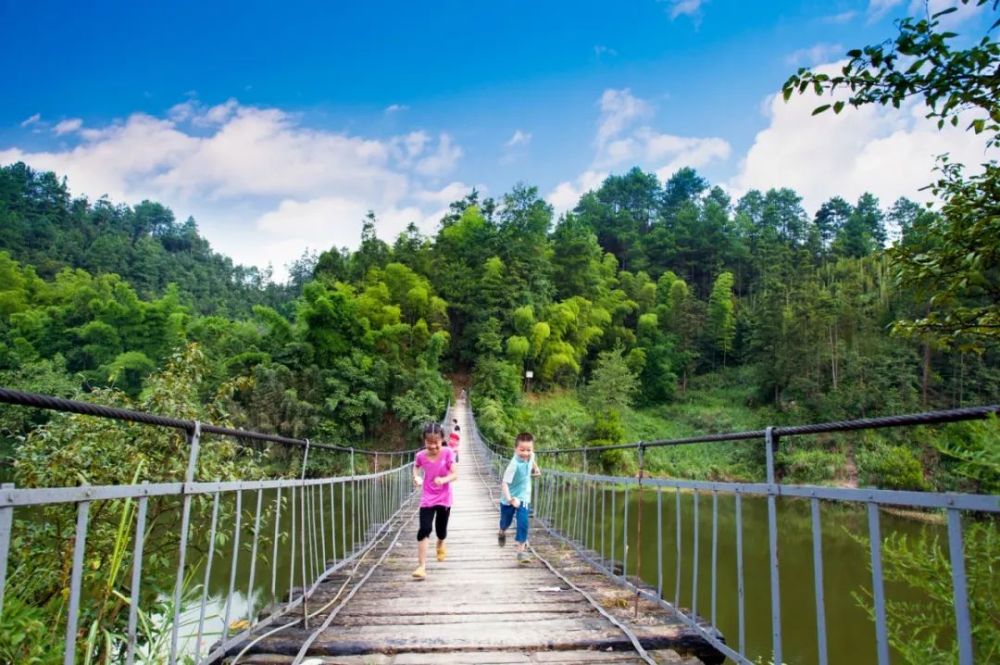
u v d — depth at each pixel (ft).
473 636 10.16
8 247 232.12
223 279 323.78
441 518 17.63
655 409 146.10
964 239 10.29
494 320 143.54
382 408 102.83
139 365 111.86
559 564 17.60
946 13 7.97
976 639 8.11
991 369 102.94
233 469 18.57
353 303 115.75
